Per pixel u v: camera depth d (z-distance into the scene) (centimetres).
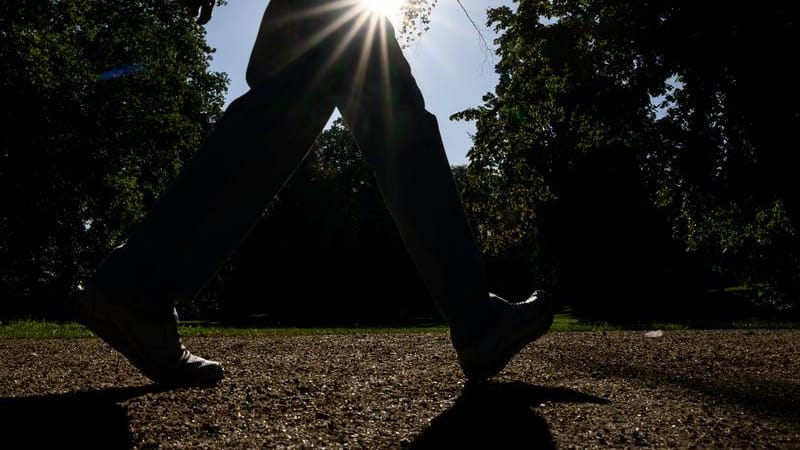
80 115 2538
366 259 5150
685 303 3953
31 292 3222
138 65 2794
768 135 1583
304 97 290
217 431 237
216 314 4847
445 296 302
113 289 285
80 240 2734
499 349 311
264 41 293
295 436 230
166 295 290
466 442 223
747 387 330
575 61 1736
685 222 2514
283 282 4797
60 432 234
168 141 2822
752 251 2450
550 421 251
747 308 3534
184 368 321
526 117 1845
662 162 2028
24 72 2327
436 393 312
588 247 3572
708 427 240
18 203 2455
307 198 4891
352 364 433
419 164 291
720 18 1515
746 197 1908
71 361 481
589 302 3900
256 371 389
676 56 1605
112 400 289
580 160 3098
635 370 398
